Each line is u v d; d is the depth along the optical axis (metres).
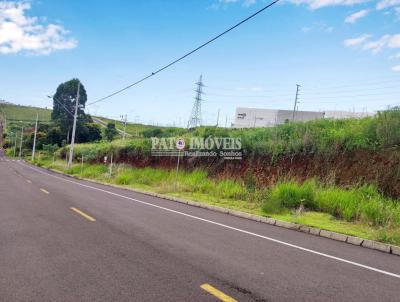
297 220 11.17
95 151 46.94
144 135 46.91
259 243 8.07
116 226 9.08
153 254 6.60
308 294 4.97
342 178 15.55
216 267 5.97
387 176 13.82
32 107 189.62
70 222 9.34
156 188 21.94
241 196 16.56
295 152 18.83
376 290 5.30
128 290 4.79
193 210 13.38
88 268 5.64
